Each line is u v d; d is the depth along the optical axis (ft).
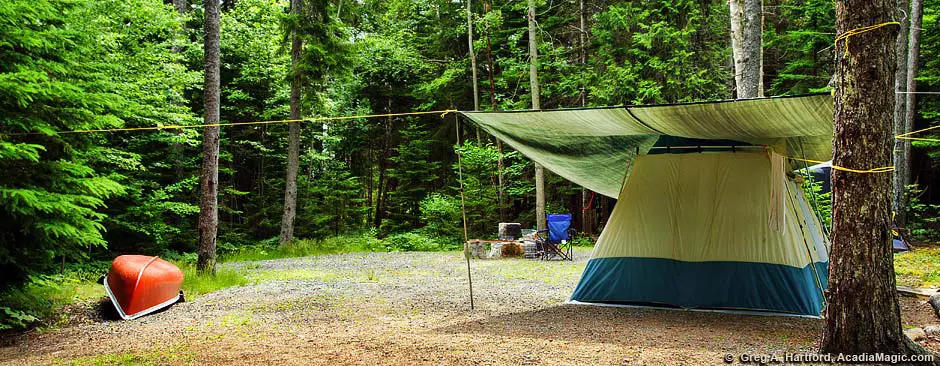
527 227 64.95
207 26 28.58
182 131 43.45
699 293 19.81
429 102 65.31
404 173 66.69
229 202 62.90
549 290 24.82
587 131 19.42
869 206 11.68
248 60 56.59
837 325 12.10
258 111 59.11
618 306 20.65
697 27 42.73
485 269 33.96
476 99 56.65
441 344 14.43
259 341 15.30
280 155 59.93
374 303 21.34
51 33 19.06
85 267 33.58
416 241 52.95
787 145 21.52
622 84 43.88
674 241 20.67
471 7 61.11
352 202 68.49
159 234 42.01
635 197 21.68
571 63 59.67
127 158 37.60
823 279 21.31
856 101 11.69
